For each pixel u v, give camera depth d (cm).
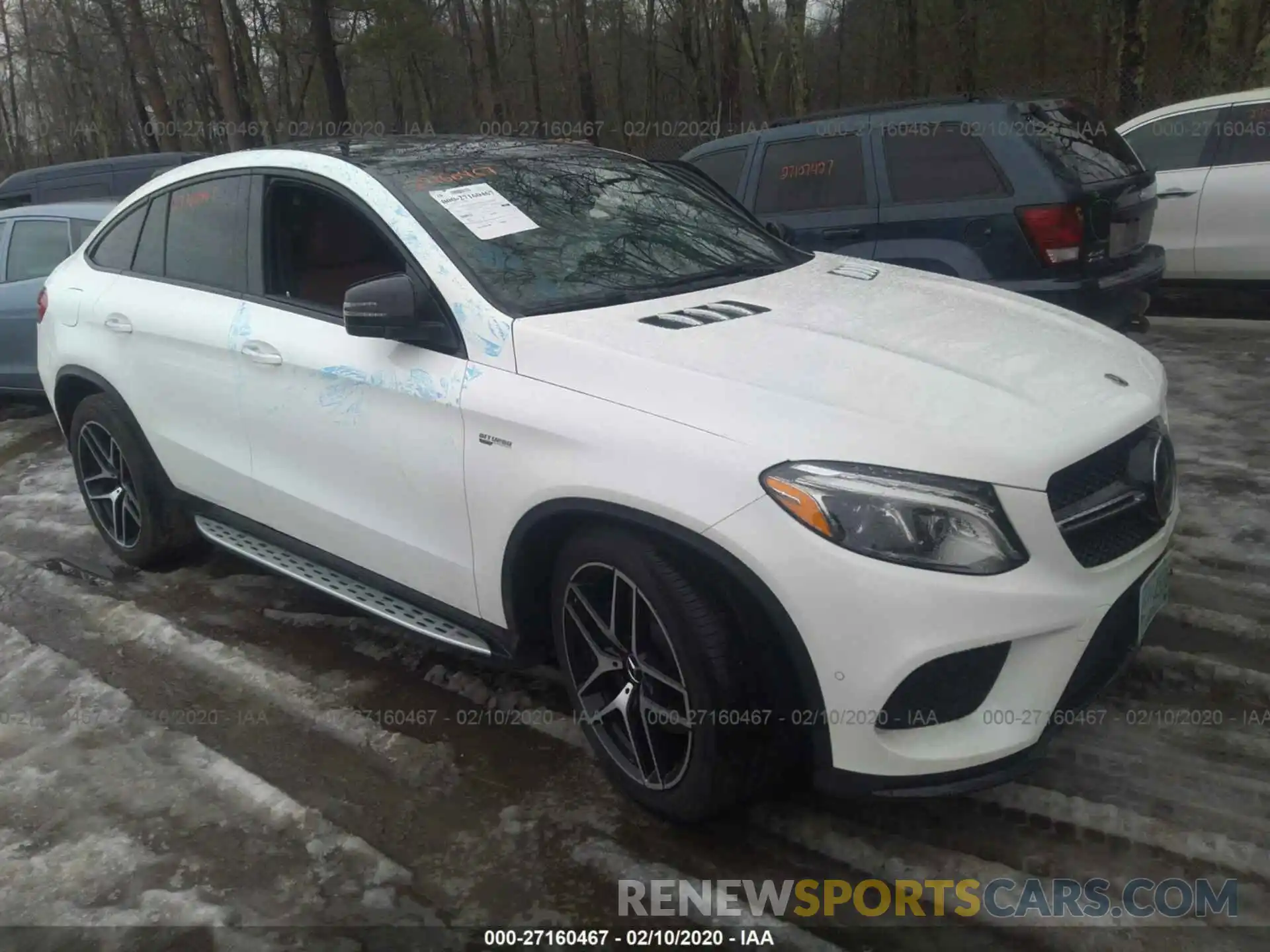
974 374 272
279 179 373
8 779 327
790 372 267
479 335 301
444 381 303
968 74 2133
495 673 370
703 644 251
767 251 392
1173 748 302
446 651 389
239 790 314
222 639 409
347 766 323
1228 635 355
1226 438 527
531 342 290
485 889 269
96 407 448
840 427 245
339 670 380
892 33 2683
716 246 377
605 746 292
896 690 235
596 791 303
